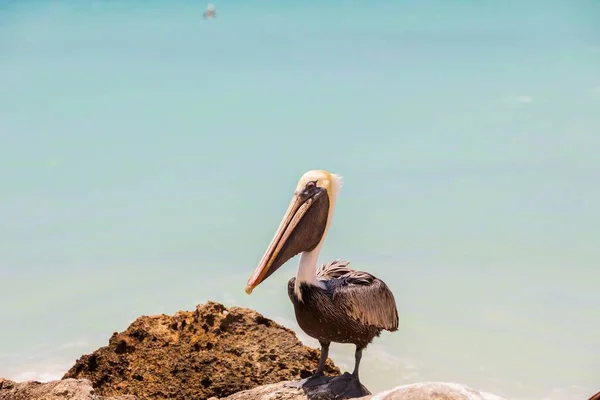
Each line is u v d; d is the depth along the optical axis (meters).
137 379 10.09
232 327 10.64
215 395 9.72
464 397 6.40
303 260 8.42
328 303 8.29
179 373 10.02
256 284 8.41
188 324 10.77
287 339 10.45
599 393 7.34
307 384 8.72
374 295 8.44
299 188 8.53
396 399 6.53
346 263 9.13
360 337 8.52
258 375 9.87
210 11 44.72
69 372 10.48
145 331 10.66
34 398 8.24
